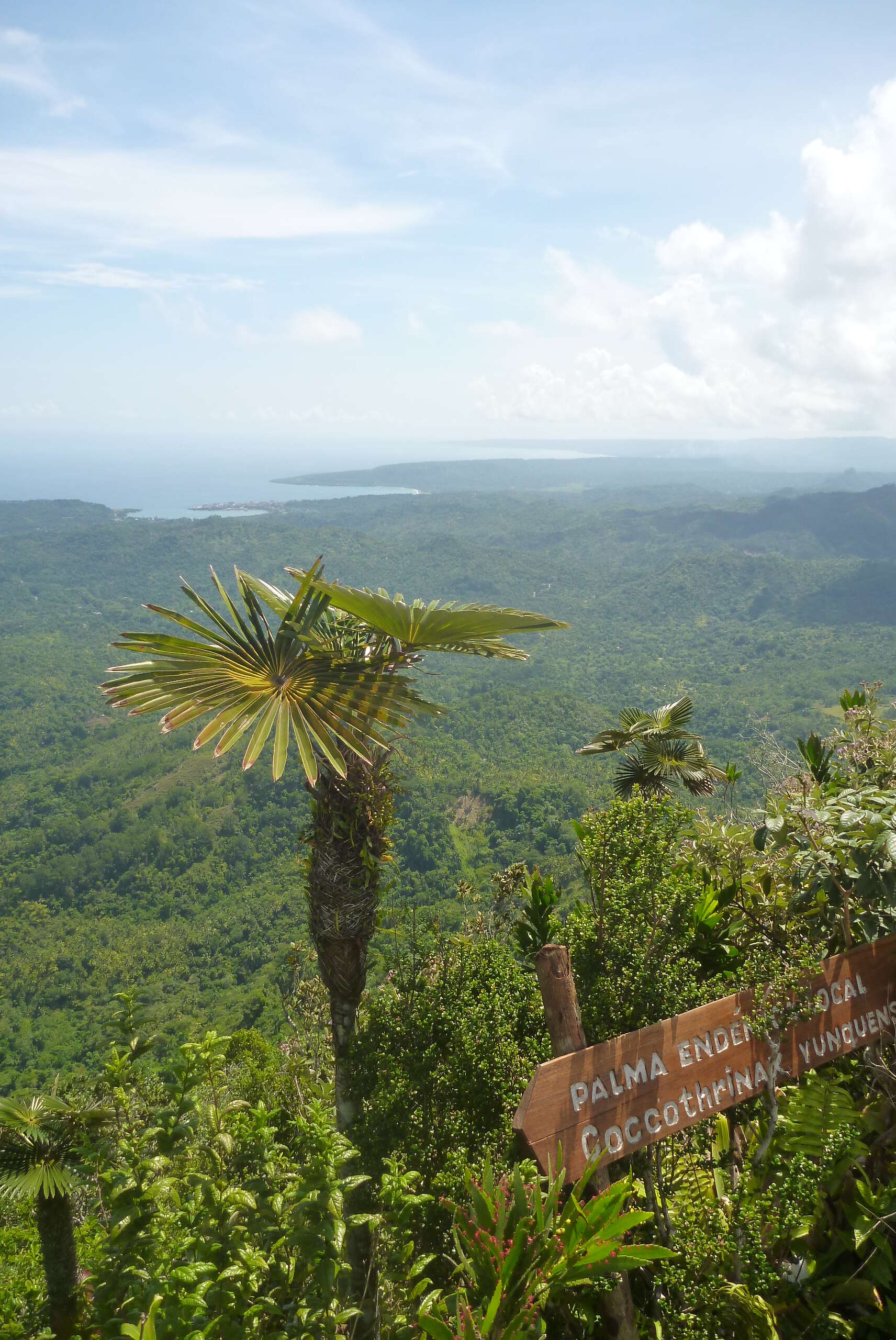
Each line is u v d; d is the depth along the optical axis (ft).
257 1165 8.26
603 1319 6.53
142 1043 9.95
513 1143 8.06
